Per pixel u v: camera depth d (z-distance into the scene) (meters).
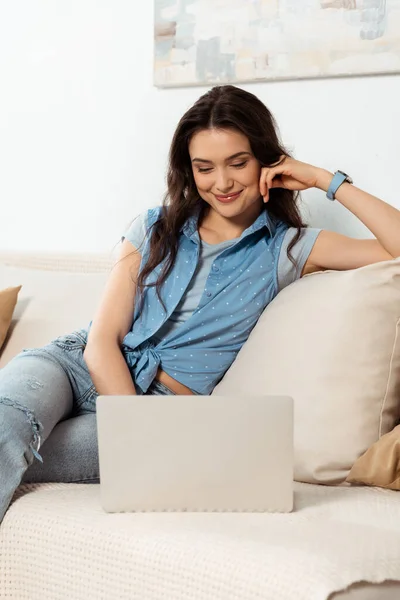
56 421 1.85
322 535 1.38
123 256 2.14
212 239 2.13
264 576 1.24
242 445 1.52
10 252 2.79
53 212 2.91
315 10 2.37
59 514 1.55
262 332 1.96
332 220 2.45
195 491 1.53
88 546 1.46
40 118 2.90
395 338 1.81
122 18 2.71
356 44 2.33
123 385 1.98
